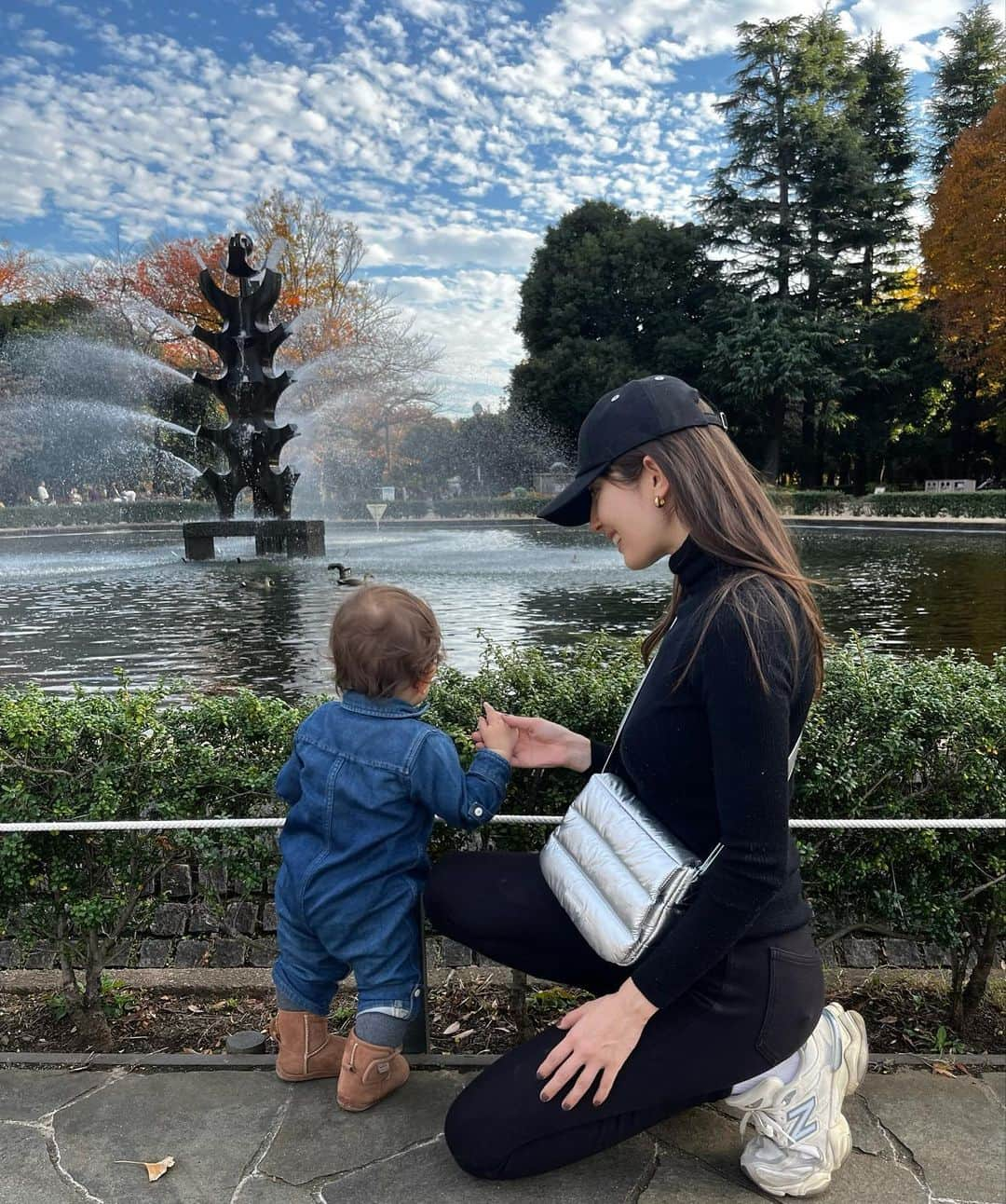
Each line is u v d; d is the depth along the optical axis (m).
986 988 2.28
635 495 1.40
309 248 30.80
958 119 37.25
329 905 1.57
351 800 1.57
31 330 30.61
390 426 38.22
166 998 2.29
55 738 1.98
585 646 2.90
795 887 1.43
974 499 24.28
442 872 1.67
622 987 1.31
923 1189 1.45
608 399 1.44
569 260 37.91
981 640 6.84
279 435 14.48
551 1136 1.38
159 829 2.05
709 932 1.24
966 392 35.59
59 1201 1.45
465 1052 2.01
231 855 2.10
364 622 1.58
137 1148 1.58
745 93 35.34
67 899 2.04
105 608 8.79
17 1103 1.71
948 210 28.66
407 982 1.64
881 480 39.16
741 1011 1.34
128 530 22.77
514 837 2.14
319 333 30.52
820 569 12.38
